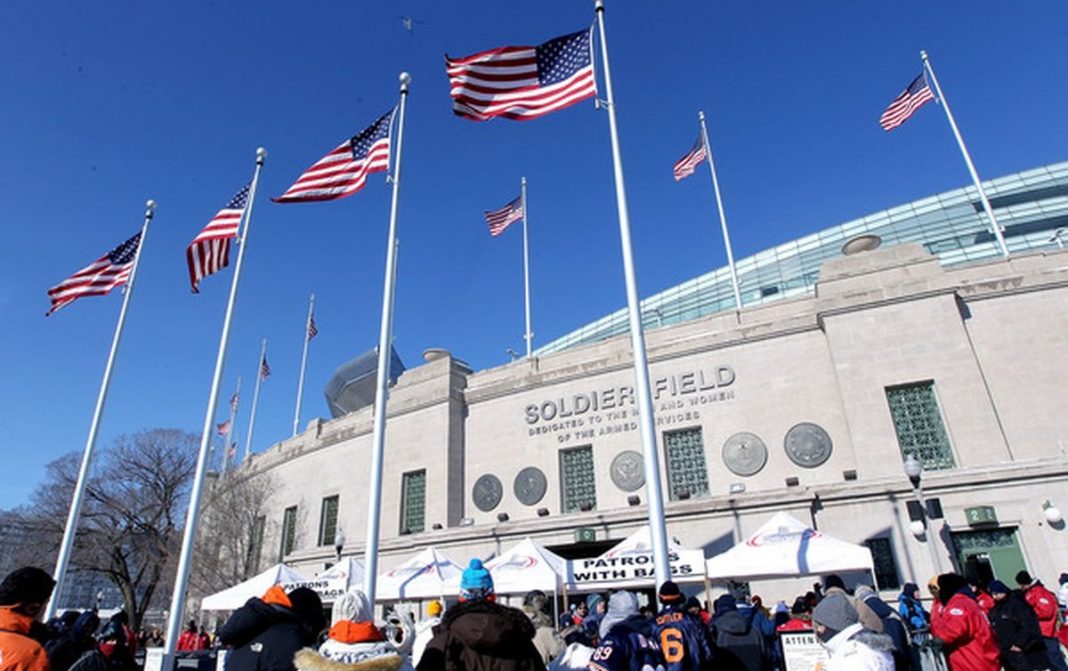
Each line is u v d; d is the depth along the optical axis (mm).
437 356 31312
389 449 29516
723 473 22422
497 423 27438
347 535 29844
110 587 106000
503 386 27719
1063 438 18750
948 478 17906
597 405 25281
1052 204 44875
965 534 17562
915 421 20234
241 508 36156
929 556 17438
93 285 20234
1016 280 20766
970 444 19203
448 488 26594
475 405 28484
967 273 21656
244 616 4473
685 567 13438
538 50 13852
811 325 22906
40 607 3912
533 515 24969
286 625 4457
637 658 5074
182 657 14266
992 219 23422
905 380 20562
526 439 26391
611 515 21578
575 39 13773
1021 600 9172
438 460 27344
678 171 29172
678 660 5188
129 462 42500
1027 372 19812
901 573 17578
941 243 45969
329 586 17703
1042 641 8875
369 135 15914
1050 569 16406
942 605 7480
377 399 13125
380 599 17062
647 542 14641
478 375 29422
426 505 26938
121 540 40906
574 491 24734
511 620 3600
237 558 34688
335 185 15508
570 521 22078
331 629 3924
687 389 23969
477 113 13273
